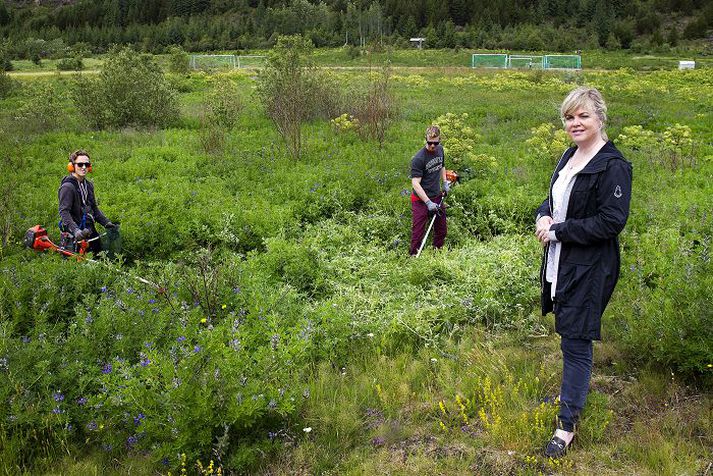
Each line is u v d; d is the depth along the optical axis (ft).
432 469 11.51
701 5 331.36
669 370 13.85
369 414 13.51
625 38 266.77
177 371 12.01
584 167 11.18
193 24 319.47
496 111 64.34
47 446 12.39
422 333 16.79
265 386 12.84
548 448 11.54
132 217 26.94
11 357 13.39
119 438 12.47
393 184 33.73
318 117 56.80
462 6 338.54
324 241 24.93
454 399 13.73
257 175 36.73
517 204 28.19
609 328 16.11
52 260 20.24
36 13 431.84
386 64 59.93
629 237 22.70
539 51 244.83
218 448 11.75
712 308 13.25
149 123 56.49
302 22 307.37
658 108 69.26
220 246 26.00
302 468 11.96
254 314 16.03
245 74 122.11
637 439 11.83
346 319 16.84
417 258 22.12
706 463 11.10
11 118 60.80
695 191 30.50
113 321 14.87
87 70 153.07
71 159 21.50
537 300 18.63
